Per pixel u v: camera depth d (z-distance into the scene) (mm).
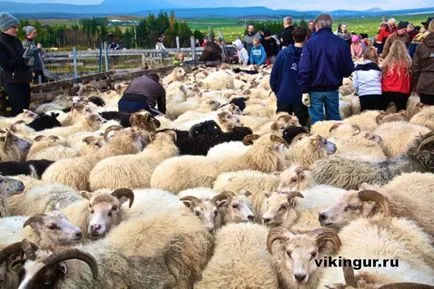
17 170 5645
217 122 7660
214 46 19625
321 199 4484
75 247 3484
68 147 6625
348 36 16281
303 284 3641
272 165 5613
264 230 4129
